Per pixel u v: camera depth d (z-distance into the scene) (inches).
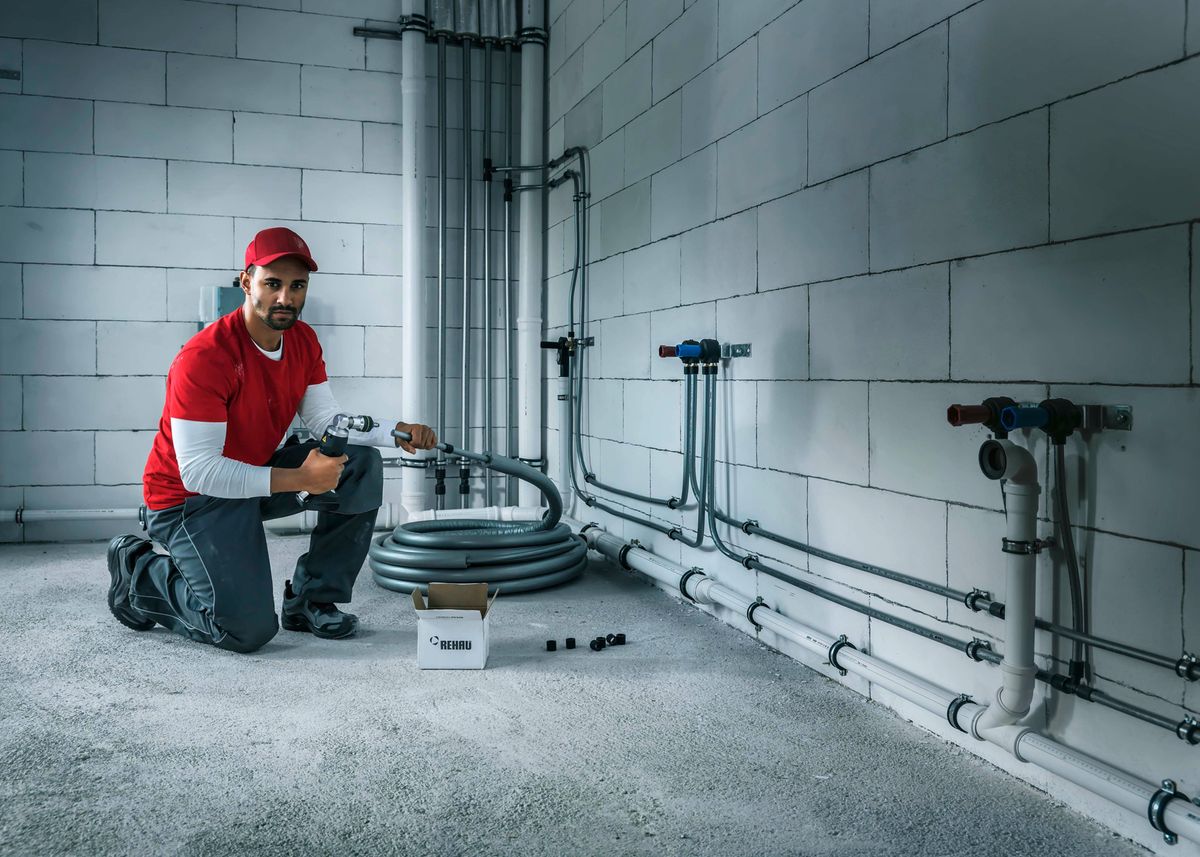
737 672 91.7
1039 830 59.2
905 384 79.0
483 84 180.2
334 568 102.4
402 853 55.9
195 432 87.2
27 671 90.0
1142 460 57.1
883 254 81.5
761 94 101.2
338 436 92.6
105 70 161.0
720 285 111.3
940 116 74.1
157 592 99.7
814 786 65.6
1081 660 61.8
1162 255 55.2
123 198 162.4
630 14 137.5
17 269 157.9
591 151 154.3
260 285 89.5
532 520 169.8
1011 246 66.9
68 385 161.0
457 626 91.7
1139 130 56.5
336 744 72.7
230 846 56.6
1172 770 55.7
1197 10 52.6
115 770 67.5
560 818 60.5
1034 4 64.5
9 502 159.5
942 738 74.8
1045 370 64.1
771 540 101.1
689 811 61.6
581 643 101.8
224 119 167.2
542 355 178.5
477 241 180.5
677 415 123.7
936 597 75.6
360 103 173.8
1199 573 53.6
